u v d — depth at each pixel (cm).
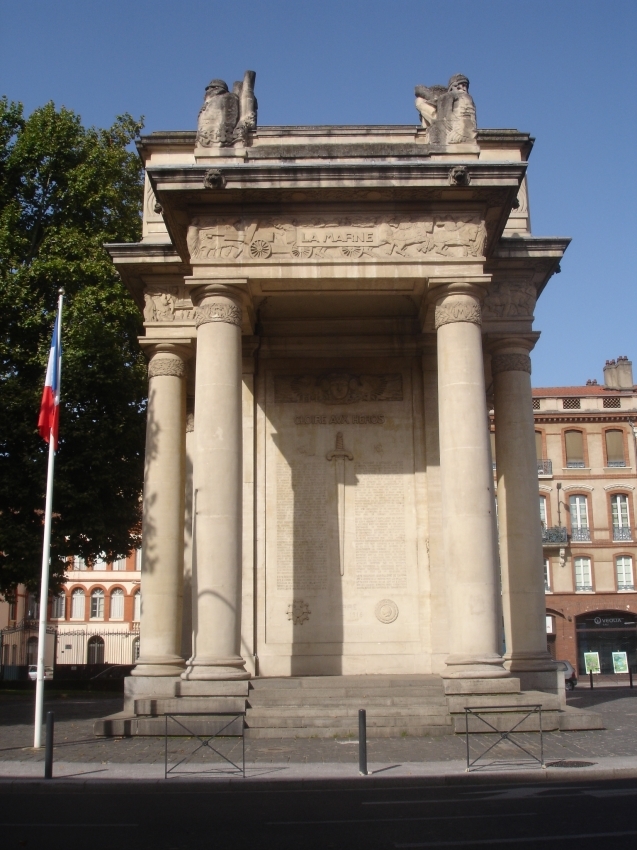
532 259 2614
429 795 1325
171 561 2545
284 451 2719
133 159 4184
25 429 3356
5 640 7031
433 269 2267
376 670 2558
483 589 2078
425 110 2469
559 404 6606
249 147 2339
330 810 1210
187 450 2812
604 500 6456
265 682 2262
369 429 2734
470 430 2166
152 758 1680
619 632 6319
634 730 2019
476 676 2011
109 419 3534
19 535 3328
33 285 3719
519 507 2555
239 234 2278
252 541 2620
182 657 2611
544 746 1770
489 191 2258
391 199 2286
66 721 2472
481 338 2403
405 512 2675
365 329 2772
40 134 3869
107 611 7769
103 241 3781
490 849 957
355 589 2622
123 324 3706
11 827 1114
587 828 1062
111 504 3600
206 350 2233
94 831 1086
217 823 1130
